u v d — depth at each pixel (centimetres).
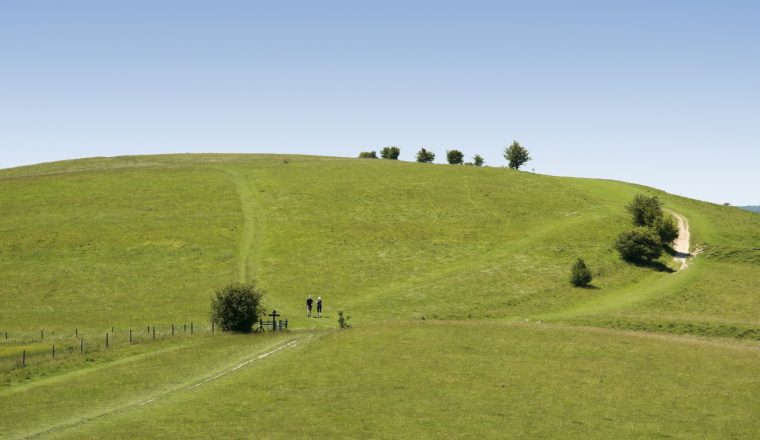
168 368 3997
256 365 4041
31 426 2931
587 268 8081
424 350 4378
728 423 3111
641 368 4000
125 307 7025
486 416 3166
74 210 10669
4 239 9238
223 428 2934
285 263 8638
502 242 9681
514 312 6788
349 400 3378
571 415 3197
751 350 4516
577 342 4612
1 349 4959
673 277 8250
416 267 8625
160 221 10262
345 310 6869
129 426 2933
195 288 7706
